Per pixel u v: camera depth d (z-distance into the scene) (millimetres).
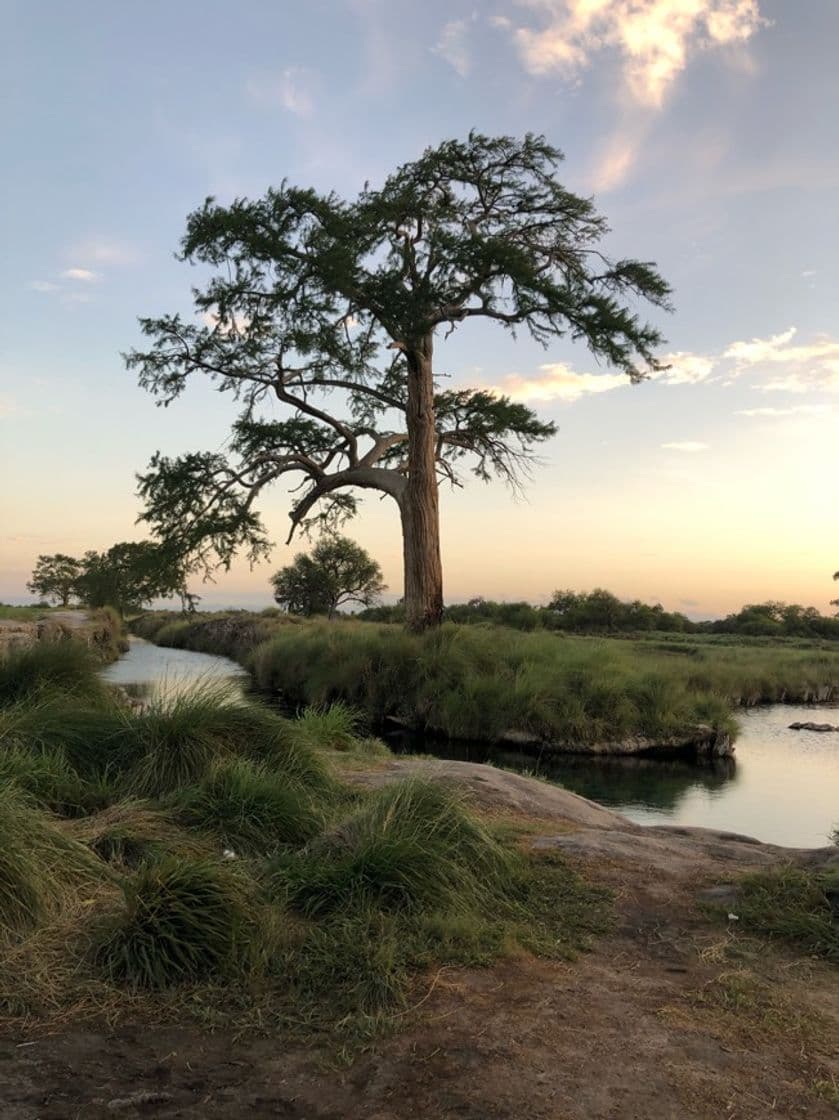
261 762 6805
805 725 22734
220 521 22453
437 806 5535
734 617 77750
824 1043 3316
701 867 5918
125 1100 2707
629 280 23234
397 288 20781
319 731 11375
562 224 23844
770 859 6402
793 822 12078
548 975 3928
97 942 3818
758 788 14727
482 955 4055
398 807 5383
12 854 4133
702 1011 3576
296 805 5902
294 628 35031
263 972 3715
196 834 5430
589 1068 3041
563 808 8141
